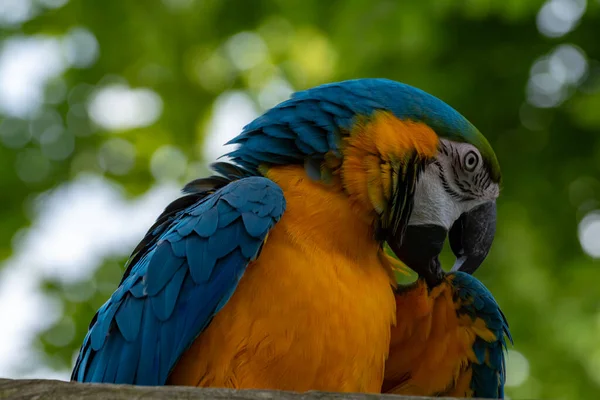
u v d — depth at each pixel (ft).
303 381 17.60
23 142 49.29
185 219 18.62
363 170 19.66
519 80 43.65
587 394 41.63
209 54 50.47
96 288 44.52
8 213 48.24
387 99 21.09
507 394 42.45
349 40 42.91
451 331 20.86
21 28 49.16
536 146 43.86
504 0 41.27
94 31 48.88
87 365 18.80
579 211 43.57
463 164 22.16
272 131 20.10
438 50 42.93
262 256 17.98
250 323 17.49
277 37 49.01
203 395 13.08
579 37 43.65
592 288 42.65
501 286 43.01
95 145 49.93
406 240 21.56
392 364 21.40
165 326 17.53
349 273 18.51
